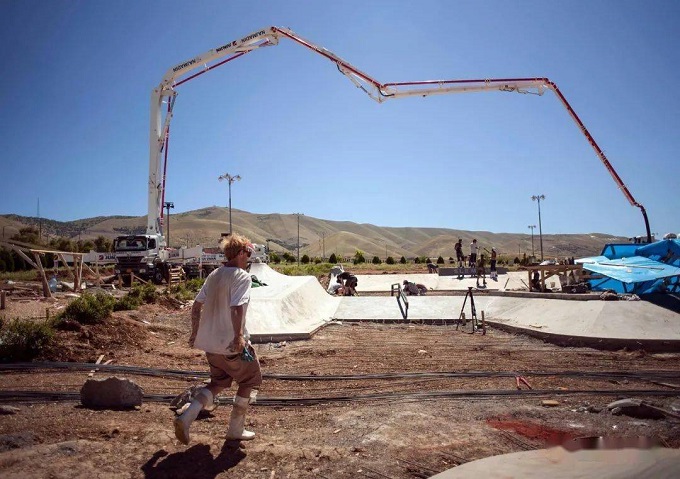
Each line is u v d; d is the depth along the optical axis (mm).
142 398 6453
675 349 11203
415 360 10148
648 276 16016
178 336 12914
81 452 4480
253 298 15906
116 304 15750
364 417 5980
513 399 6902
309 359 10328
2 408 5691
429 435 5332
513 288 25906
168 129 30078
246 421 5863
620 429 5562
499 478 4250
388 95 27406
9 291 22547
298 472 4359
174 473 4188
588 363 9812
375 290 27625
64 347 9469
